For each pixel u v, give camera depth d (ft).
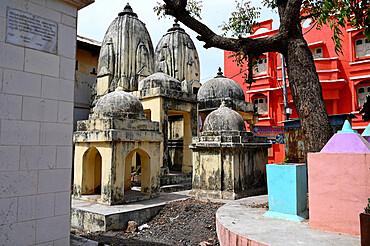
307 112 21.62
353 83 49.29
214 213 23.70
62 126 12.54
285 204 17.40
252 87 61.11
